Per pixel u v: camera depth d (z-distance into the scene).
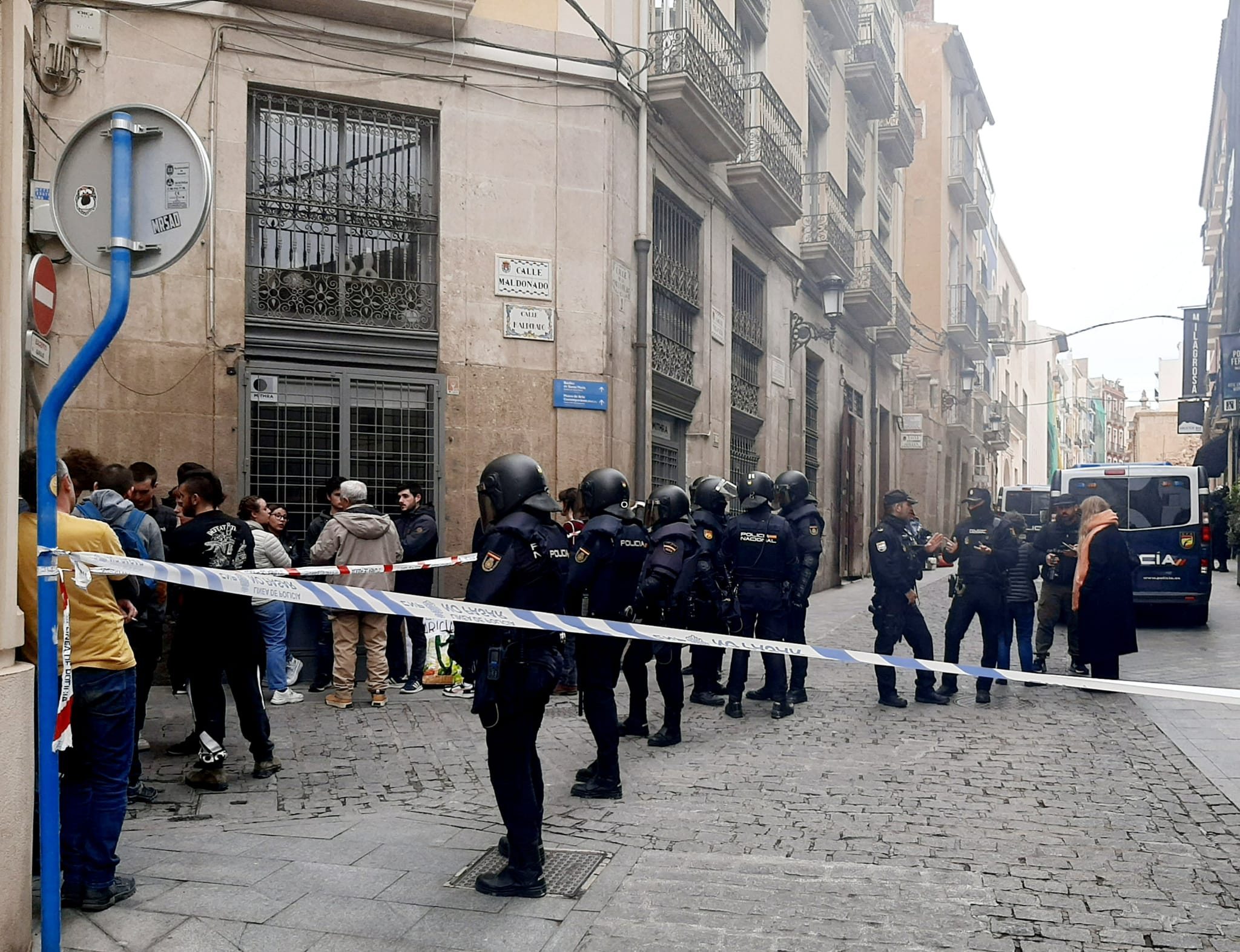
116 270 3.25
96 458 5.85
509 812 4.02
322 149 9.88
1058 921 3.85
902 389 28.42
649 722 7.54
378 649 7.98
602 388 10.86
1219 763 6.25
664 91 11.84
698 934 3.70
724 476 14.43
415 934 3.66
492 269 10.41
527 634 4.05
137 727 5.48
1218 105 30.77
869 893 4.11
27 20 3.56
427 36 10.13
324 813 5.21
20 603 3.75
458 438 10.17
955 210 33.59
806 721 7.59
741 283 15.86
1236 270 26.47
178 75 9.17
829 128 19.83
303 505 9.56
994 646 8.38
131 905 3.87
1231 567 29.23
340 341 9.78
